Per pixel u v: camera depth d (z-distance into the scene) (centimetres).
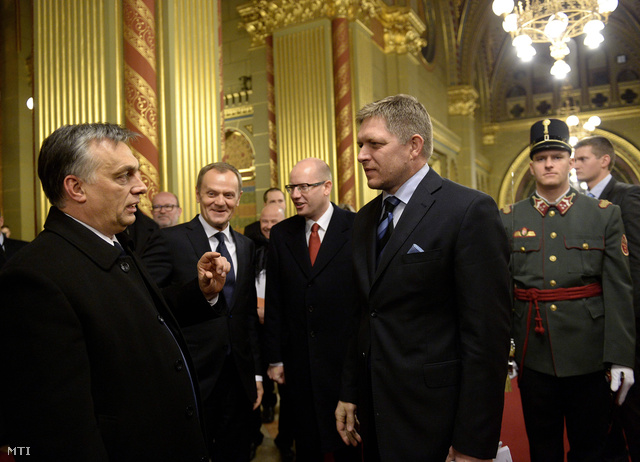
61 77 399
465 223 155
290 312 265
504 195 1795
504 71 1852
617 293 214
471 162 1434
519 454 269
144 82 394
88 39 391
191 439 139
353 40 795
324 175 267
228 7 914
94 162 130
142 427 127
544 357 222
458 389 156
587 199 232
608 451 243
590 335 217
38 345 112
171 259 247
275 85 831
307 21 807
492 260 154
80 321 121
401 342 159
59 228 129
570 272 223
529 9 789
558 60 762
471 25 1443
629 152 1631
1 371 113
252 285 277
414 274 158
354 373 191
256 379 277
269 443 380
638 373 239
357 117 174
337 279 255
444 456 152
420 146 168
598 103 1717
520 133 1792
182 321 173
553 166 231
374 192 809
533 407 228
